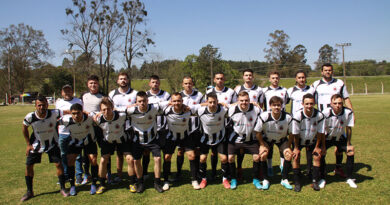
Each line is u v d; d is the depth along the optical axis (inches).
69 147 167.8
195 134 181.9
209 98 163.2
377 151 240.2
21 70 1835.6
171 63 1644.9
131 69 1160.2
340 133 175.2
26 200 159.2
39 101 159.3
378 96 1320.1
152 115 168.7
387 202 141.4
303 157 241.0
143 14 1076.5
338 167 187.2
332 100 171.3
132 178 170.7
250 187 170.7
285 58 2465.6
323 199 148.2
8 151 296.7
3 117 721.0
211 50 1464.1
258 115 167.5
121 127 169.0
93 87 194.7
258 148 172.9
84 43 1045.2
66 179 193.9
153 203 149.6
